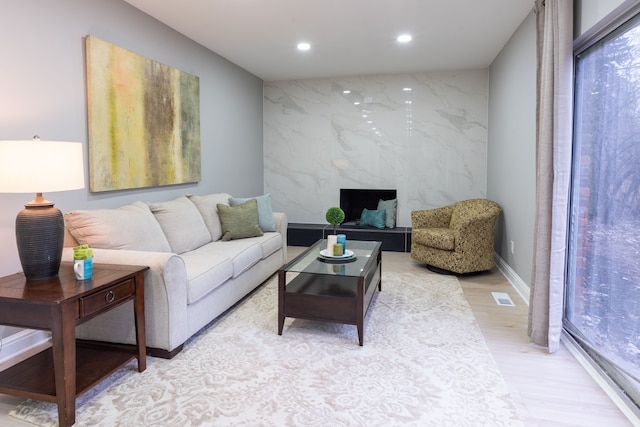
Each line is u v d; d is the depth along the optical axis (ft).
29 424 6.04
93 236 8.40
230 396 6.70
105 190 10.09
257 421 6.04
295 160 20.63
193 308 8.64
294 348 8.50
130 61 10.79
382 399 6.62
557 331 8.32
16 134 7.98
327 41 14.12
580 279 8.64
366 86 19.52
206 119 15.05
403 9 11.32
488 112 18.04
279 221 14.78
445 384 7.09
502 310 10.79
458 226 13.83
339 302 8.77
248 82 18.67
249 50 15.19
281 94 20.44
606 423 6.04
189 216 11.70
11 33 7.83
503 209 14.79
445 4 10.98
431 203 19.33
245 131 18.49
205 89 14.89
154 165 11.89
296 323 9.91
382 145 19.60
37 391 6.07
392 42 14.28
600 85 7.75
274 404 6.48
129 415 6.19
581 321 8.57
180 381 7.16
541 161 8.50
